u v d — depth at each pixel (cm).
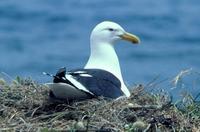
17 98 1563
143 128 1433
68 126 1448
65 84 1467
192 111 1529
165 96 1575
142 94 1570
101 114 1472
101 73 1559
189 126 1473
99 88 1525
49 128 1437
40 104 1523
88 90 1505
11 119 1486
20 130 1438
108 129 1430
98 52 1680
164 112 1498
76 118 1476
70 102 1507
